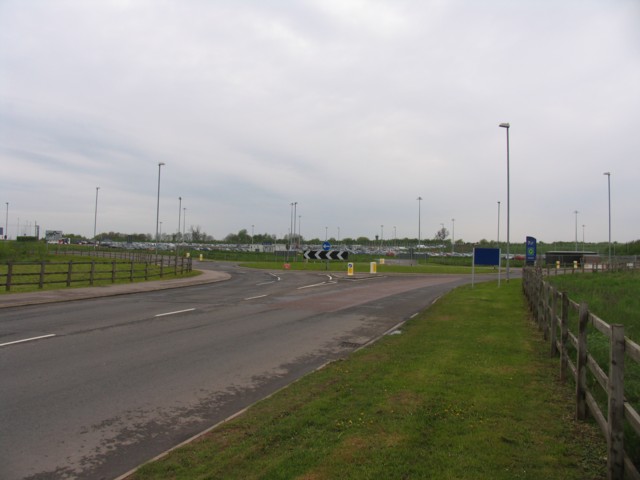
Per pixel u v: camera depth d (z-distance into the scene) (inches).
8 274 772.0
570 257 2390.5
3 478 162.9
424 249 4736.7
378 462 164.4
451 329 451.8
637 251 3120.1
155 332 442.3
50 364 314.7
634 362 277.1
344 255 1690.5
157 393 259.9
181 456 173.8
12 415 221.6
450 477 153.6
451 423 200.8
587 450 175.3
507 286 1077.8
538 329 451.2
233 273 1631.4
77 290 831.7
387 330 481.4
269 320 536.1
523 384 259.8
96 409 232.4
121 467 172.2
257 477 155.8
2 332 428.8
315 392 251.4
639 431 132.5
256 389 271.0
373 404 226.1
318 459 167.3
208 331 454.9
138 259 2124.8
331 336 444.8
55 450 185.6
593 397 210.4
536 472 157.8
